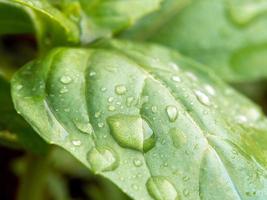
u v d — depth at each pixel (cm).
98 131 15
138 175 15
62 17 17
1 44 25
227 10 22
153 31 22
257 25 22
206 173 15
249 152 16
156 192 15
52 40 18
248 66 22
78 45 18
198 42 22
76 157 15
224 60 22
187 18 22
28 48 25
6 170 23
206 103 17
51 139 15
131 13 19
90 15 19
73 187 24
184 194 15
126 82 16
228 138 16
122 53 18
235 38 22
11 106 18
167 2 22
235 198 15
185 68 19
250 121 17
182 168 15
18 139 18
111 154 15
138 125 16
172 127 16
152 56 18
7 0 18
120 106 16
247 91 27
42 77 16
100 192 23
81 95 16
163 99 16
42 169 20
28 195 20
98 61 17
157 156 15
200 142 16
